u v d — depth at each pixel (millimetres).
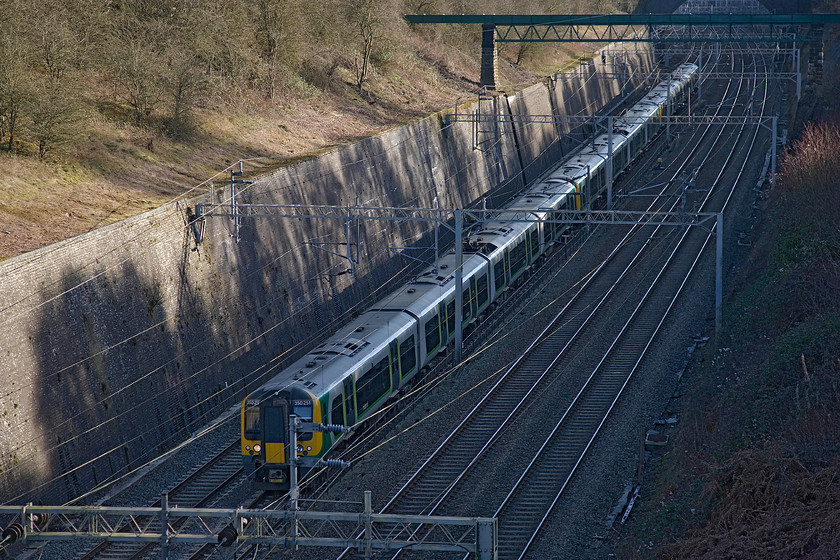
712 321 155750
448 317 145375
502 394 131250
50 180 139000
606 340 150125
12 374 98875
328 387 109062
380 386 122625
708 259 185125
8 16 154125
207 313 131625
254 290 142625
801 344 113188
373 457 113750
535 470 108188
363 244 174500
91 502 106812
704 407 115250
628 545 88500
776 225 170750
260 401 105562
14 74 143500
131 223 118938
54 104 144500
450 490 102625
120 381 114125
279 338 146875
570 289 175375
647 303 166000
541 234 187125
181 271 127438
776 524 83062
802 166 178500
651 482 103000
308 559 90312
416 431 120438
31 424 100625
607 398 128125
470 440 117062
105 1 185875
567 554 89750
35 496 99875
